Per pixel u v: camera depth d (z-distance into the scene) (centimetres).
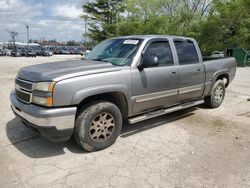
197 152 387
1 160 352
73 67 377
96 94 364
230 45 2956
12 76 1303
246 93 888
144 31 3006
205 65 561
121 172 325
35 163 345
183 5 3259
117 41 479
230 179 313
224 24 2883
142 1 3228
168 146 407
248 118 564
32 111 334
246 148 404
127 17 3575
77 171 326
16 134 446
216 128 495
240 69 2231
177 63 487
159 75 445
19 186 292
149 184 299
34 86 341
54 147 396
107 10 3875
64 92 332
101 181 304
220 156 374
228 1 2870
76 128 363
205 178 314
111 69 382
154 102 452
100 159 359
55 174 318
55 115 327
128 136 446
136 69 411
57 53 6894
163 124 513
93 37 3962
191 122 530
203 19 3105
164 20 2966
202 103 625
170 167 339
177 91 490
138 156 370
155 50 451
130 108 415
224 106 671
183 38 522
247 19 2856
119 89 386
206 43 2944
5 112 580
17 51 5294
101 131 384
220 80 636
